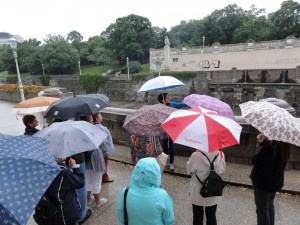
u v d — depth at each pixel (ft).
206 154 10.53
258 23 174.50
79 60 228.84
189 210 14.49
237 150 19.65
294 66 111.96
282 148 9.89
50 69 221.05
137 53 224.53
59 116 14.21
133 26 233.35
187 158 21.33
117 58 245.45
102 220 13.99
